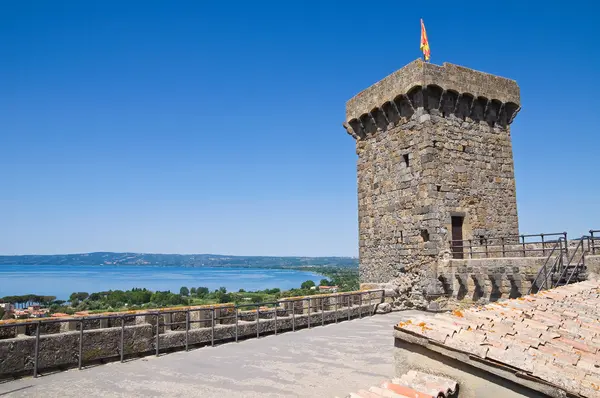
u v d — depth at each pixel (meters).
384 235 29.73
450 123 27.86
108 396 11.30
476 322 9.18
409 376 7.99
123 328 14.95
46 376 12.97
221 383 12.53
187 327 16.84
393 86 28.81
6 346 12.54
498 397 7.17
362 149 32.28
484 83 29.16
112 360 14.91
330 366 14.40
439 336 8.03
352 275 170.75
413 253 27.28
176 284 169.25
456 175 27.53
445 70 27.61
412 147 27.78
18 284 165.50
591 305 12.27
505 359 7.14
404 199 28.22
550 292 13.62
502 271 22.38
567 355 7.75
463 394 7.55
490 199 28.69
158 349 15.80
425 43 30.97
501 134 29.98
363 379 12.99
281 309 21.53
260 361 15.04
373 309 25.84
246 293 92.25
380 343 17.94
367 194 31.52
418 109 27.41
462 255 26.86
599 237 19.09
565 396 6.44
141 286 153.50
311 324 22.14
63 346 13.73
